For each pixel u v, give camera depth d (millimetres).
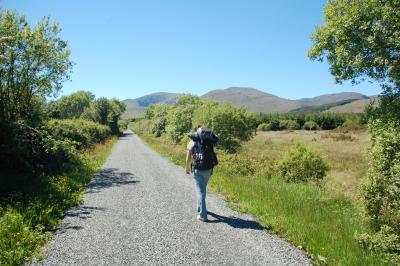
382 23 10344
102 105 59812
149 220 7871
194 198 10328
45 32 17484
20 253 5570
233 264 5504
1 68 15594
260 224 7617
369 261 5508
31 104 17422
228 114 27375
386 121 8711
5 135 11469
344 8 11531
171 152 25828
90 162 18531
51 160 13898
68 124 23750
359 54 10820
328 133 55406
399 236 6004
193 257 5758
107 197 10375
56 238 6590
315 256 5812
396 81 10219
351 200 10398
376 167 6988
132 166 18516
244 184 11695
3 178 10461
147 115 96000
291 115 83938
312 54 12859
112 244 6305
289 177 14406
